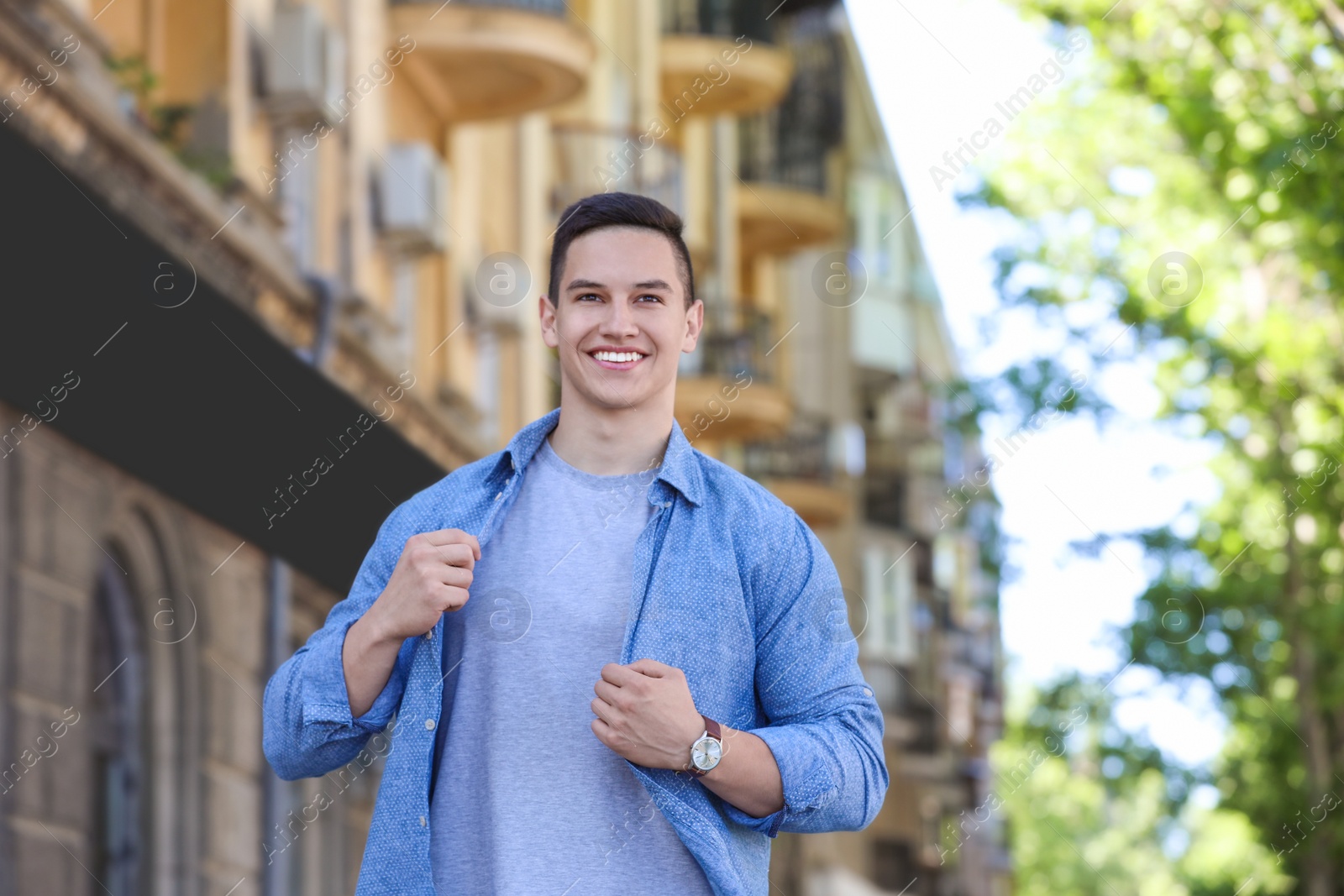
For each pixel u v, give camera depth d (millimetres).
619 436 3043
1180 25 15859
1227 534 19438
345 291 9391
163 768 7863
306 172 9086
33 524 6883
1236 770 19938
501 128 11469
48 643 7078
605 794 2803
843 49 15141
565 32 11305
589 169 12445
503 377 11258
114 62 7480
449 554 2779
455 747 2865
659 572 2912
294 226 8922
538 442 3088
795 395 16422
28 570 6895
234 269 8195
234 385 7703
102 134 7277
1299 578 18969
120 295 7105
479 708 2873
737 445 16406
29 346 6668
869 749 2910
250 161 8555
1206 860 21031
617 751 2713
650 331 3006
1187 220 18484
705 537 2961
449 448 10477
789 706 2959
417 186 10172
